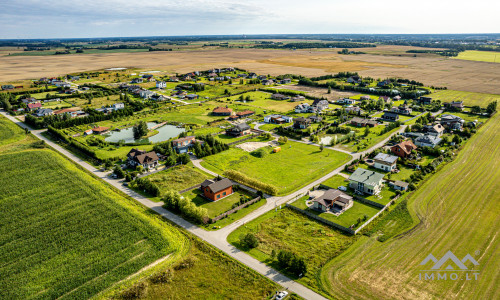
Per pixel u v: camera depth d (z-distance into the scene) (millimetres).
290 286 52250
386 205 75438
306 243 63344
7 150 112500
